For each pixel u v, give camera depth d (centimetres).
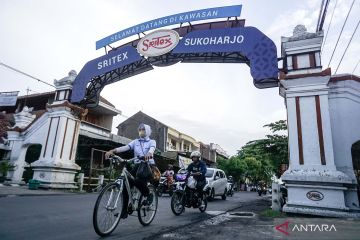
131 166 432
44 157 1223
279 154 1445
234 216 625
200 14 1074
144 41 1150
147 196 461
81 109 1312
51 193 993
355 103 761
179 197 638
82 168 1678
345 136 745
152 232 404
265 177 4488
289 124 760
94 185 1326
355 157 851
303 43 793
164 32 1120
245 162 4156
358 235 380
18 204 655
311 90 753
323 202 663
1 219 467
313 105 746
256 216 629
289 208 674
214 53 1060
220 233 398
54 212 573
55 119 1265
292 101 771
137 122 3291
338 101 773
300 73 773
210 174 1290
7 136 1582
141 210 458
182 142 3559
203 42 1029
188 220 545
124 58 1190
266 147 1450
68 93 1315
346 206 671
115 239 354
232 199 1427
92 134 2009
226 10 1037
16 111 2380
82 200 838
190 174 676
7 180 1383
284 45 819
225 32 1004
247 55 938
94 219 350
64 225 443
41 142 1328
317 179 670
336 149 743
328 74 743
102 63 1245
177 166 2488
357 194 694
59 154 1206
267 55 898
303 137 734
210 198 1222
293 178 695
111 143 1688
